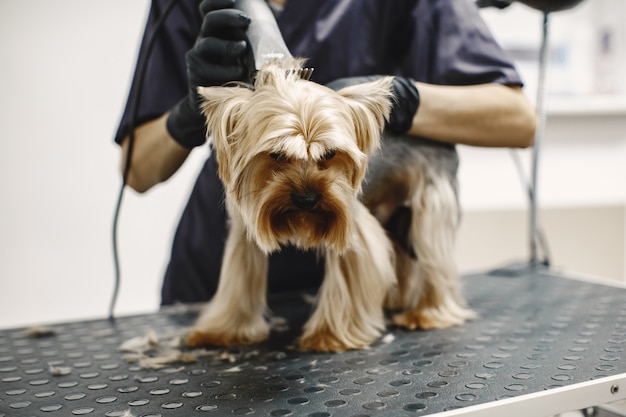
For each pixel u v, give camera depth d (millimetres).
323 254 1309
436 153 1317
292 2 1378
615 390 872
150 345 1194
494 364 978
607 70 2691
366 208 1241
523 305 1413
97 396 897
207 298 1751
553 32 2641
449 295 1319
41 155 2238
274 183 1001
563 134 2646
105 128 2293
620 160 2709
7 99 2184
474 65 1353
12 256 2250
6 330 1355
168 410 830
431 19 1388
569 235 2736
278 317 1411
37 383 968
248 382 942
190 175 2438
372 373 962
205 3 1074
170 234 2430
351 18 1380
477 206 2602
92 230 2330
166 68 1489
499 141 1321
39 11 2180
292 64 996
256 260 1228
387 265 1210
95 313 2361
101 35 2250
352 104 1020
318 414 790
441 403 810
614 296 1478
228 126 993
